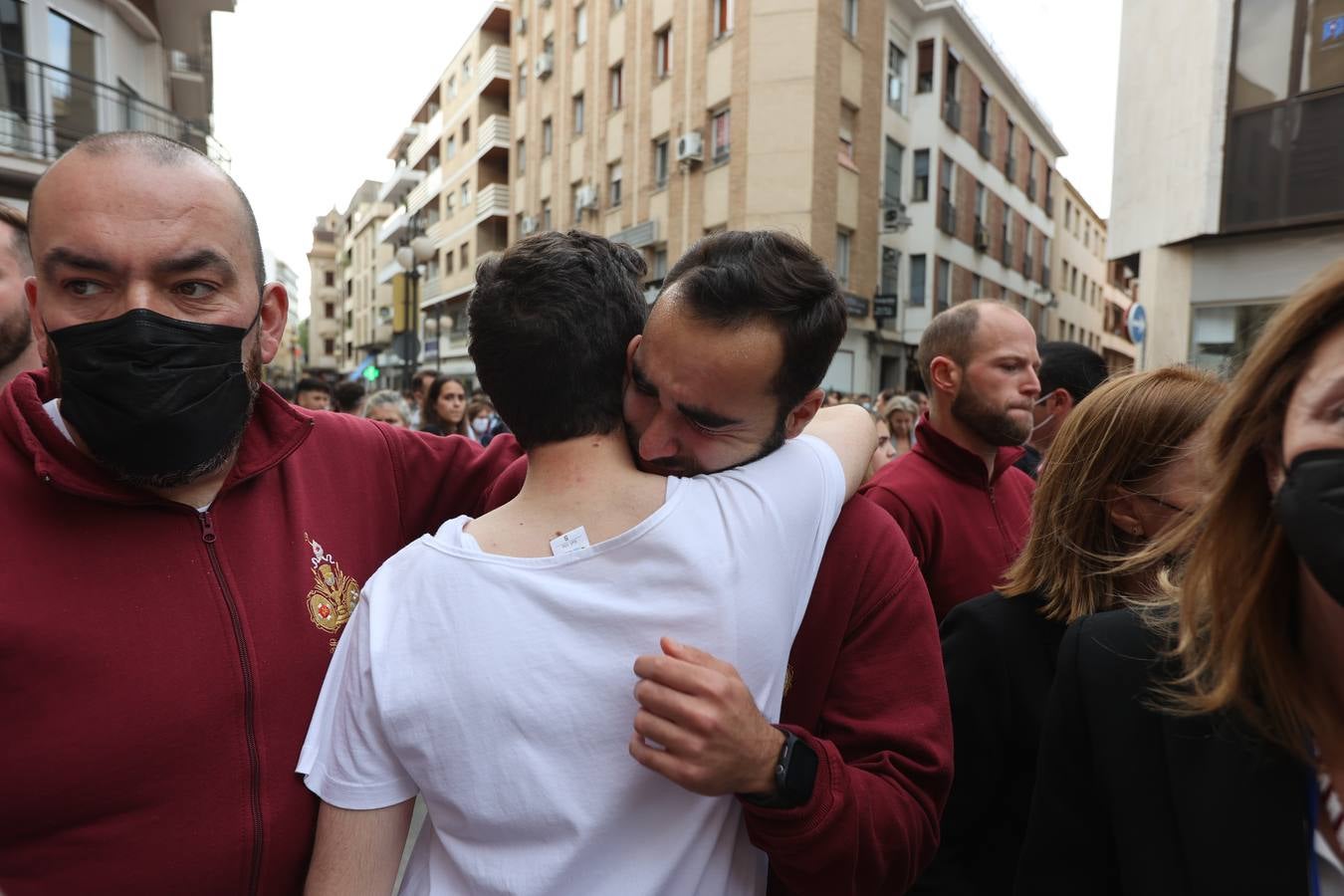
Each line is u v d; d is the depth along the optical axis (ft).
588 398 3.02
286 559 3.92
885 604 3.31
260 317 3.95
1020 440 7.47
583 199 60.85
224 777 3.43
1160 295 29.50
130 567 3.45
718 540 2.83
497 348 2.99
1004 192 69.31
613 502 2.94
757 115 44.14
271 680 3.64
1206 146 26.73
